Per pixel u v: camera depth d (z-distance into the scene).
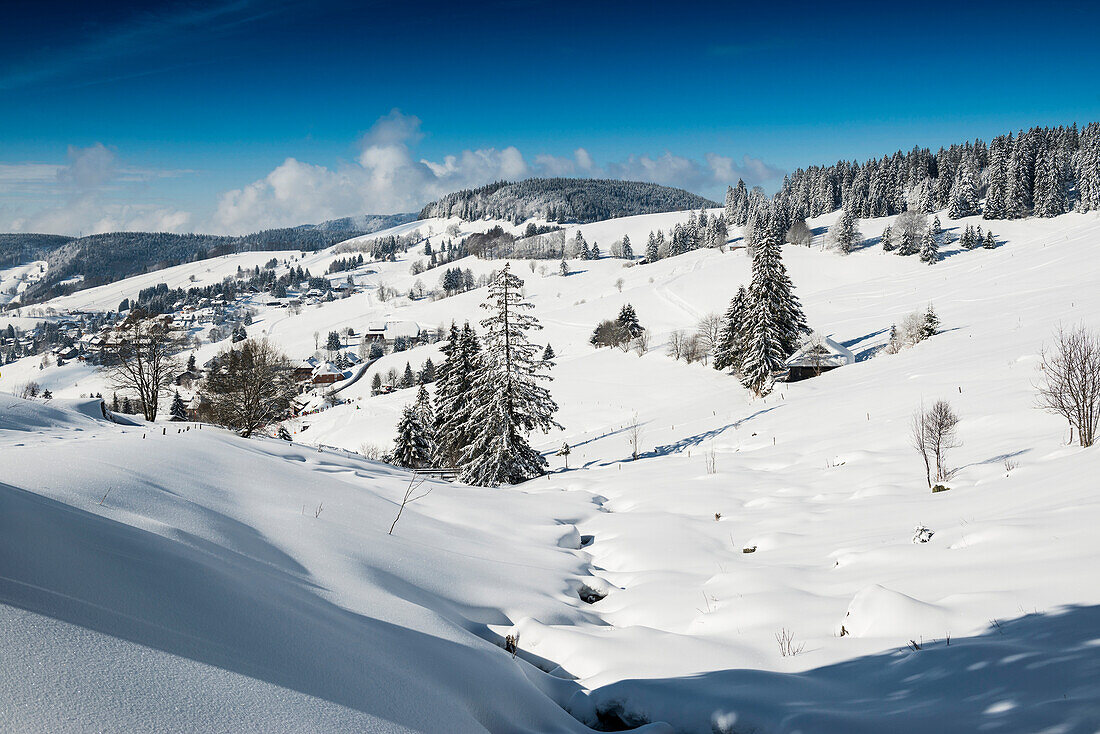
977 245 117.81
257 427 32.19
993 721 4.60
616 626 9.84
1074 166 147.25
